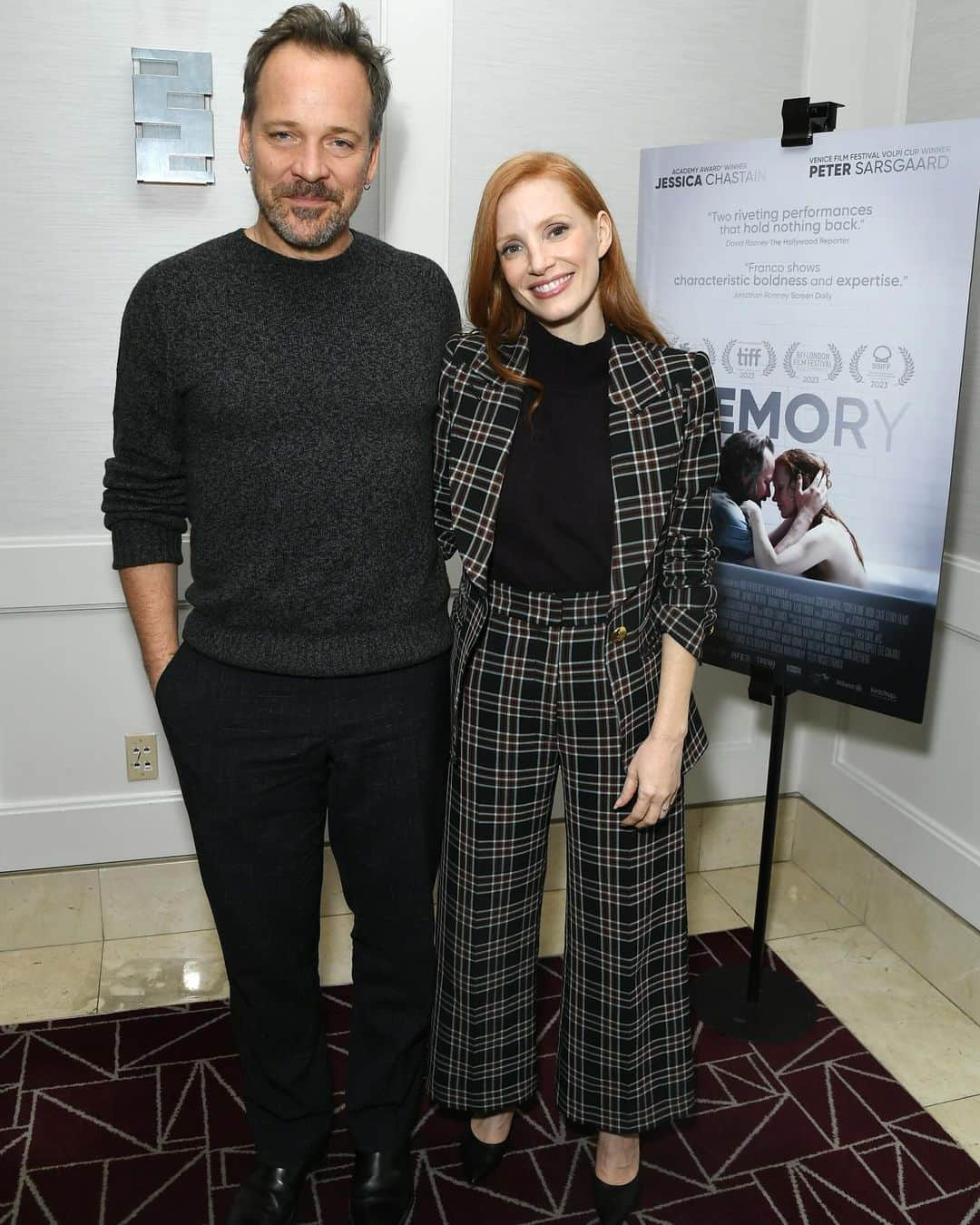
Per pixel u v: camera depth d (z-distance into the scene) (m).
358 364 1.52
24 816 2.44
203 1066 2.14
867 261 1.95
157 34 2.12
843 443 2.03
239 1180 1.87
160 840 2.53
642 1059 1.77
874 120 2.48
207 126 2.16
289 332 1.50
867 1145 1.97
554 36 2.31
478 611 1.67
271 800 1.61
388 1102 1.81
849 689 2.12
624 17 2.33
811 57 2.46
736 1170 1.91
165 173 2.17
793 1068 2.16
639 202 2.21
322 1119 1.84
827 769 2.79
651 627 1.69
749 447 2.15
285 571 1.53
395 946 1.74
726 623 2.24
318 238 1.48
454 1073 1.82
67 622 2.38
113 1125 1.98
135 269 2.22
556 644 1.63
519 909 1.76
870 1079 2.14
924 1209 1.83
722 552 2.22
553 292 1.55
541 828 1.73
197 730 1.59
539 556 1.61
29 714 2.41
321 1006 1.83
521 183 1.53
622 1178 1.82
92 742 2.46
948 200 1.85
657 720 1.64
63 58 2.10
